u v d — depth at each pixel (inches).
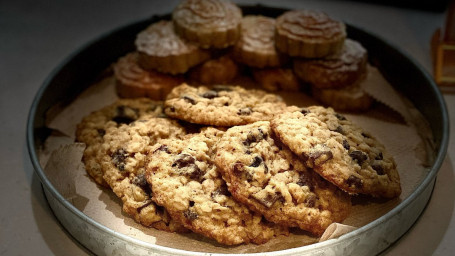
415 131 20.2
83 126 19.9
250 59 21.2
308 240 17.0
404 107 21.0
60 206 17.3
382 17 25.5
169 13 23.0
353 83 21.0
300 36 20.4
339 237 16.1
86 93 21.7
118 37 22.6
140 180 17.5
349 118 20.6
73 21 25.5
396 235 17.5
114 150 18.4
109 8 26.2
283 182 16.8
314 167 16.9
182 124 19.0
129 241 16.1
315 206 16.9
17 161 20.2
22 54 24.0
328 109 18.9
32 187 19.4
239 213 16.8
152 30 21.7
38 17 25.8
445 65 22.3
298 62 20.9
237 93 19.5
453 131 20.7
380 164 17.6
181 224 17.0
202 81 21.5
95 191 18.2
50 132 20.2
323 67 20.5
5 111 21.8
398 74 21.8
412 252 17.6
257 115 18.5
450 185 19.1
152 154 17.7
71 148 18.9
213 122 18.3
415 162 19.2
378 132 20.1
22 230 18.3
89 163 18.6
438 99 19.7
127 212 17.4
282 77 21.3
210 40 20.6
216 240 16.8
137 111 20.3
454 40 22.4
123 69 21.4
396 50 21.6
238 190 16.5
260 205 16.5
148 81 20.9
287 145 17.2
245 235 16.8
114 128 19.3
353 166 17.1
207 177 17.2
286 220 16.6
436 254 17.6
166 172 17.2
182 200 16.7
